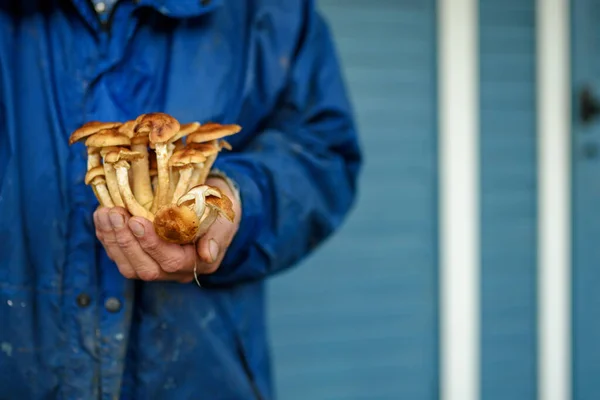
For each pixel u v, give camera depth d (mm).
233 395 1108
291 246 1112
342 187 1180
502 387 2129
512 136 2070
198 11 1063
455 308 2059
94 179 928
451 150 2010
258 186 1070
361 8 1911
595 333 2180
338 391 1989
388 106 1958
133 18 1044
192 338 1075
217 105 1084
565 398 2172
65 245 1030
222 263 1058
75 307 1034
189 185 937
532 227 2115
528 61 2066
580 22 2080
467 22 1989
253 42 1128
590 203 2135
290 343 1945
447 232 2033
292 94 1152
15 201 1036
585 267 2152
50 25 1054
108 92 1042
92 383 1040
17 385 1047
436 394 2070
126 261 937
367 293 1992
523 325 2135
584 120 2096
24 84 1047
